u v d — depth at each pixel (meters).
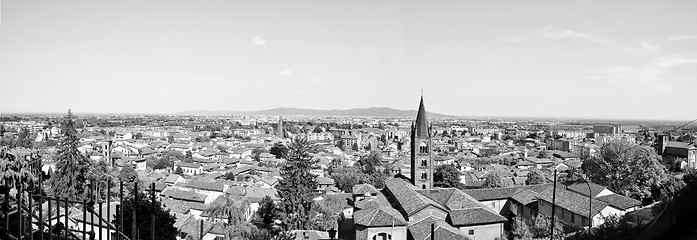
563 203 59.25
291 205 68.75
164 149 194.12
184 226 61.28
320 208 72.00
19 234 10.14
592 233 30.78
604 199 60.31
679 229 14.24
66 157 56.88
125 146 178.12
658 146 131.50
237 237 45.56
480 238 54.84
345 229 65.75
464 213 55.97
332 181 123.88
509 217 73.25
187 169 147.88
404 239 50.56
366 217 51.69
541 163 156.12
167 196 93.19
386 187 74.50
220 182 110.25
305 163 71.12
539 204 64.56
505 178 115.94
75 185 55.62
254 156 189.25
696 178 14.68
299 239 55.84
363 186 83.06
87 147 153.00
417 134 82.38
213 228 62.03
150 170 145.25
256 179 126.69
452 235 48.66
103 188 52.31
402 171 140.12
